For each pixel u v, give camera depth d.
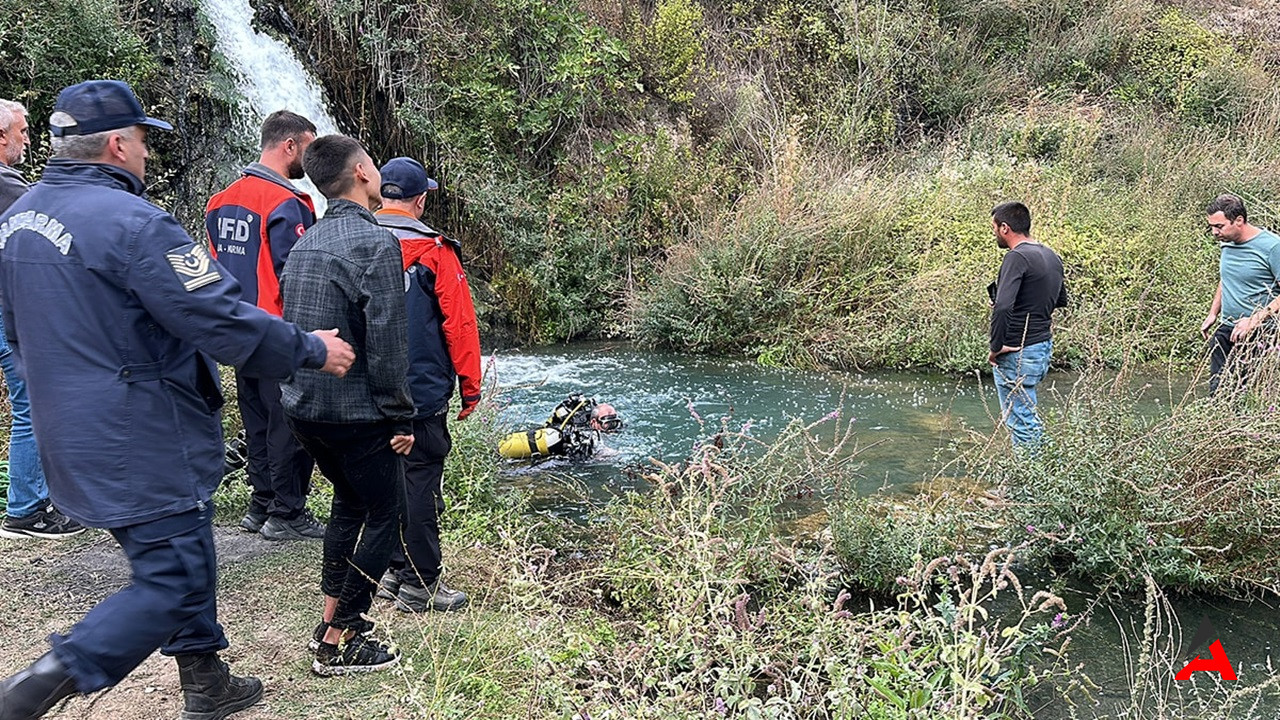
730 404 8.44
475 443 5.76
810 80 15.18
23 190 4.13
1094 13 17.19
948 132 15.46
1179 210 12.62
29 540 4.64
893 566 4.70
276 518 4.79
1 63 8.40
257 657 3.64
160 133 9.27
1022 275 5.98
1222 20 17.91
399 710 3.14
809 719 3.25
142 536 2.61
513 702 3.34
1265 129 14.63
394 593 4.18
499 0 12.27
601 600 4.51
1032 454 5.25
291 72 10.92
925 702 3.00
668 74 13.82
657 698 3.23
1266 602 4.66
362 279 3.17
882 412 8.19
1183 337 10.24
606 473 6.53
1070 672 3.62
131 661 2.61
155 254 2.52
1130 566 4.66
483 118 12.15
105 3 8.85
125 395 2.56
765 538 4.79
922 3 16.28
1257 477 4.72
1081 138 14.23
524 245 11.83
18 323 2.58
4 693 2.43
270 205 4.30
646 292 11.74
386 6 11.73
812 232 11.04
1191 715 3.63
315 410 3.19
